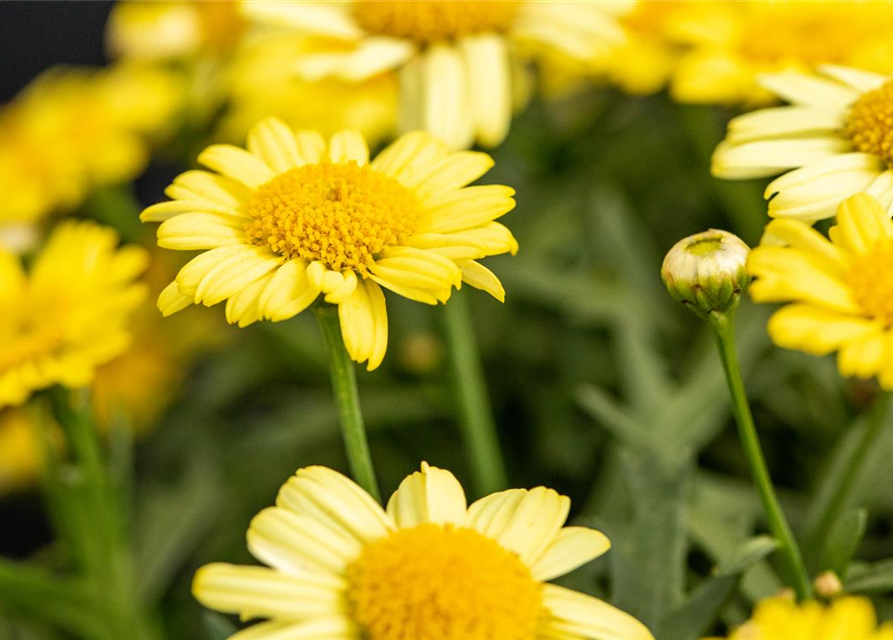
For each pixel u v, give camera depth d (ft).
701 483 1.13
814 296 0.92
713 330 0.97
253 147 1.02
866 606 0.87
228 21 1.40
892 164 1.01
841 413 1.17
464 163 1.01
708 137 1.24
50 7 2.01
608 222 1.30
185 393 1.57
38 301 1.12
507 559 0.91
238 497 1.31
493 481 1.16
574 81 1.32
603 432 1.26
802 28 1.15
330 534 0.92
